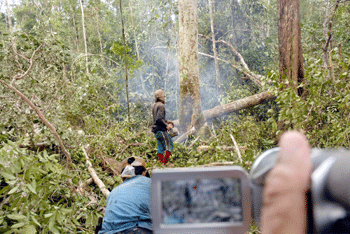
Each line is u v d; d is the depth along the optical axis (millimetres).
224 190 420
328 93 5254
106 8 17156
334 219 314
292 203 332
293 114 4004
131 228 2424
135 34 12516
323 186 326
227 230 406
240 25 14766
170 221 411
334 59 4957
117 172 4445
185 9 7582
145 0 16578
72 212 2814
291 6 6152
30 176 2502
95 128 5125
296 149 354
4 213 2389
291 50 6242
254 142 5555
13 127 3838
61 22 15984
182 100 7734
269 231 339
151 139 5734
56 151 4148
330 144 4211
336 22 9094
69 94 4551
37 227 2527
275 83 4266
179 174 415
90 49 17672
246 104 8859
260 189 414
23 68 4043
